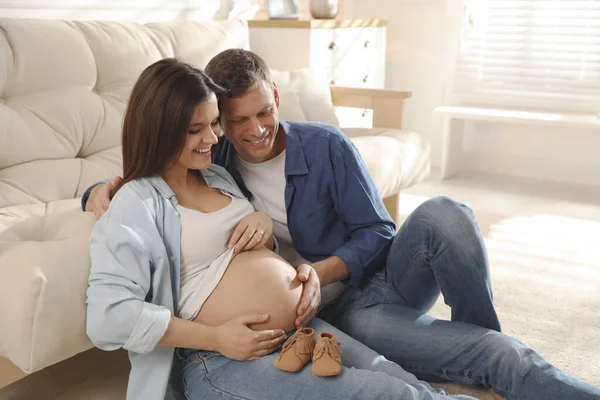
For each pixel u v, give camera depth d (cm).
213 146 153
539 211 331
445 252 144
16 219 156
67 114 200
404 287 154
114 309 117
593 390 125
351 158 153
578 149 392
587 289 234
